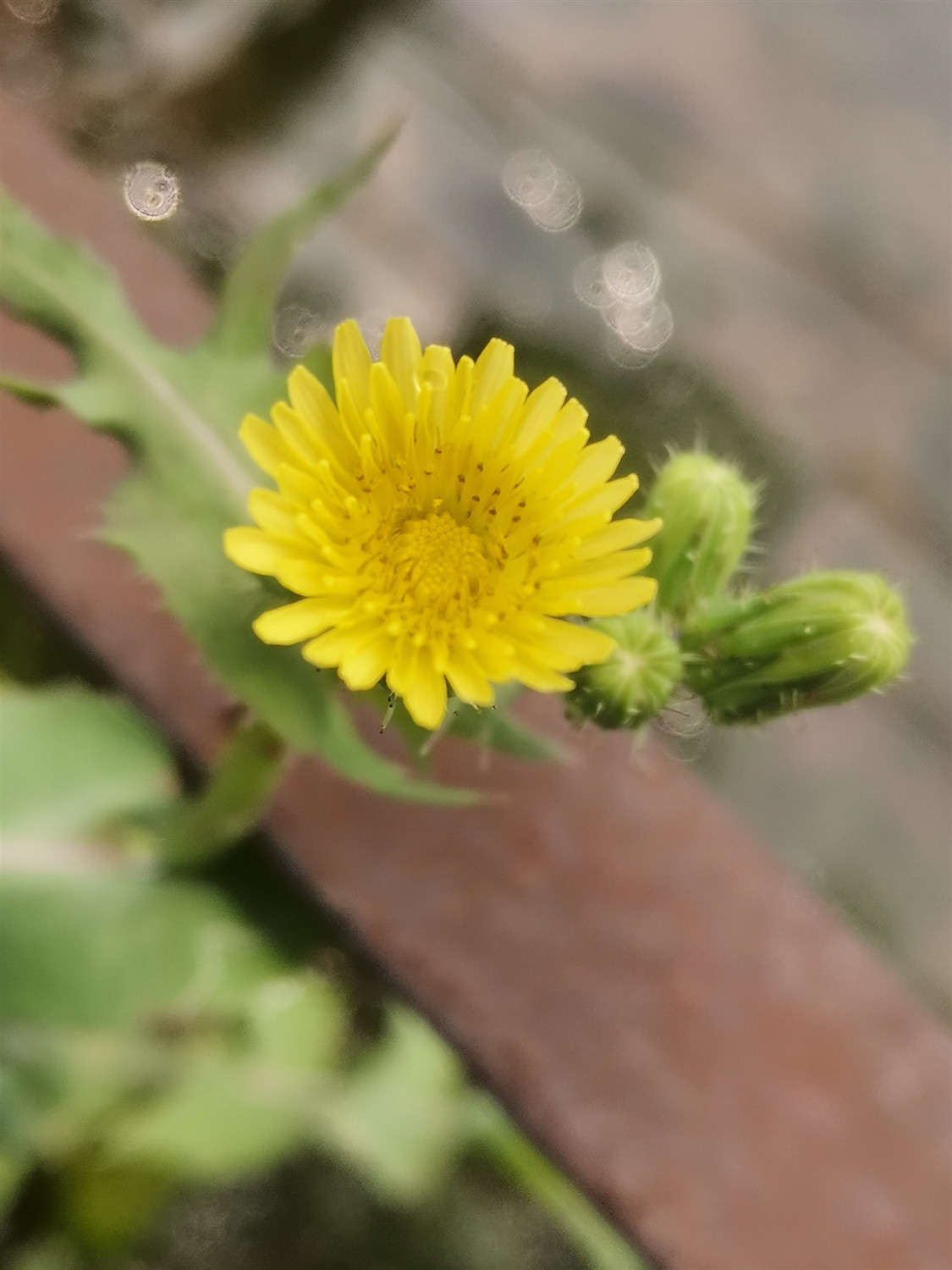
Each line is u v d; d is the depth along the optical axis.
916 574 0.30
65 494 0.21
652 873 0.20
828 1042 0.20
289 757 0.19
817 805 0.28
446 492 0.18
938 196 0.35
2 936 0.21
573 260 0.32
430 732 0.18
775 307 0.32
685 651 0.19
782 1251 0.19
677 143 0.34
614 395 0.31
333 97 0.32
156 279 0.22
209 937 0.21
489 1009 0.20
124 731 0.21
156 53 0.30
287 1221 0.23
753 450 0.31
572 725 0.19
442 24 0.34
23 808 0.21
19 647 0.23
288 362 0.28
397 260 0.31
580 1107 0.20
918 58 0.37
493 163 0.32
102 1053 0.21
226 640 0.18
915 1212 0.20
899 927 0.27
